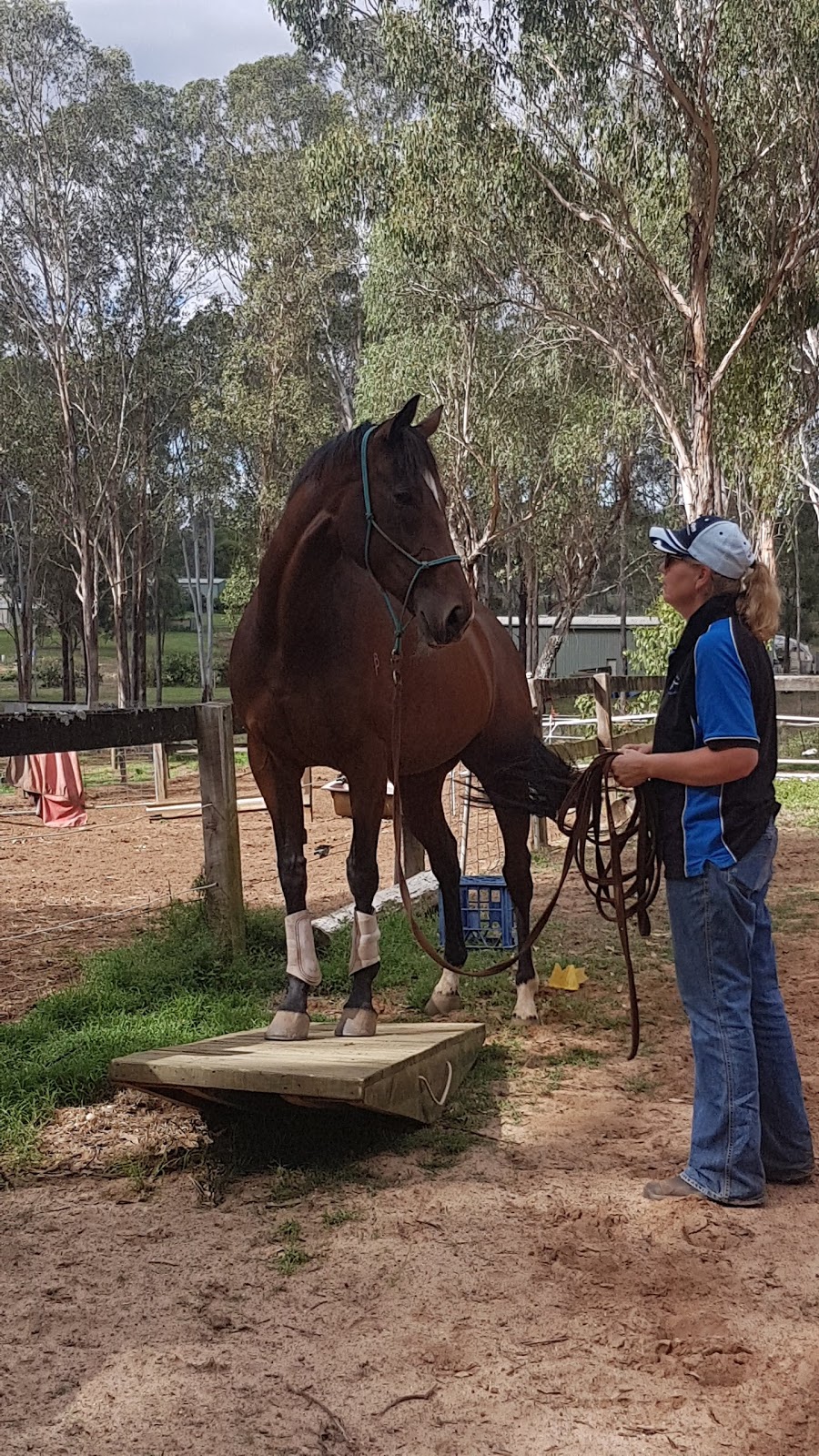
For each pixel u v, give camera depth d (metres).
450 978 5.08
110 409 37.12
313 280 34.12
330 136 19.95
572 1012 5.07
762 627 3.12
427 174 19.06
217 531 49.34
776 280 18.31
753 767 2.98
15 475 37.59
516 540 35.00
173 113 36.47
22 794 15.07
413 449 3.71
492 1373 2.34
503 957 5.86
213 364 38.16
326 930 5.95
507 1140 3.62
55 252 33.78
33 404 36.31
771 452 20.19
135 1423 2.19
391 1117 3.53
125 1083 3.46
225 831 5.55
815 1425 2.17
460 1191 3.22
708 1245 2.88
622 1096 4.03
